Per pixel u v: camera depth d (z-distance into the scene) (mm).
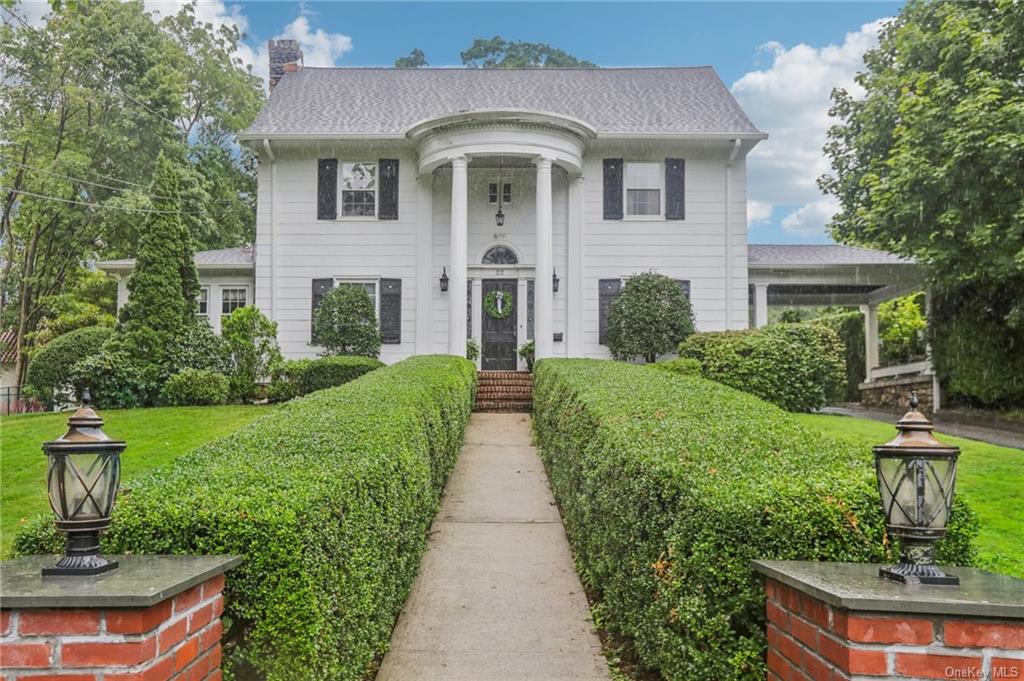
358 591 3729
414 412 6180
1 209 28016
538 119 15969
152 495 3289
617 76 20844
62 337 19875
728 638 3035
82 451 2707
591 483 5336
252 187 30547
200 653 2756
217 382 14906
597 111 18719
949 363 16859
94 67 25312
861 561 2994
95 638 2406
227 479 3561
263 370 15336
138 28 25750
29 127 25703
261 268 17812
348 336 16875
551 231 16469
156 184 16109
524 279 17953
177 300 15734
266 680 2992
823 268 17844
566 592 5645
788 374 14516
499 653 4598
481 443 11680
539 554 6535
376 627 4121
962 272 14219
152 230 15695
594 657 4547
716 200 17828
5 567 2820
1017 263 12820
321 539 3172
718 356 14648
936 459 2664
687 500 3277
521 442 11781
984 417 15750
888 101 17281
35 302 28328
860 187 18766
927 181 13695
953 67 14414
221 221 28641
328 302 17047
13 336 30328
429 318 17828
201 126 30031
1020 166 12539
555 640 4797
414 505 5457
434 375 9531
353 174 18000
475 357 17297
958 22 14172
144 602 2379
